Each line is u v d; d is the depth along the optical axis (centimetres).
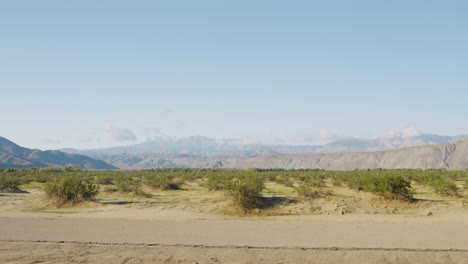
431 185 3538
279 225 1892
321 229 1773
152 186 4366
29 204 2836
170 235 1673
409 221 1992
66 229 1816
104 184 5088
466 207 2344
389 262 1261
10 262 1290
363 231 1712
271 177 5934
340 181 4878
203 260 1305
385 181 2544
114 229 1814
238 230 1775
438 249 1369
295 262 1272
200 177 7044
